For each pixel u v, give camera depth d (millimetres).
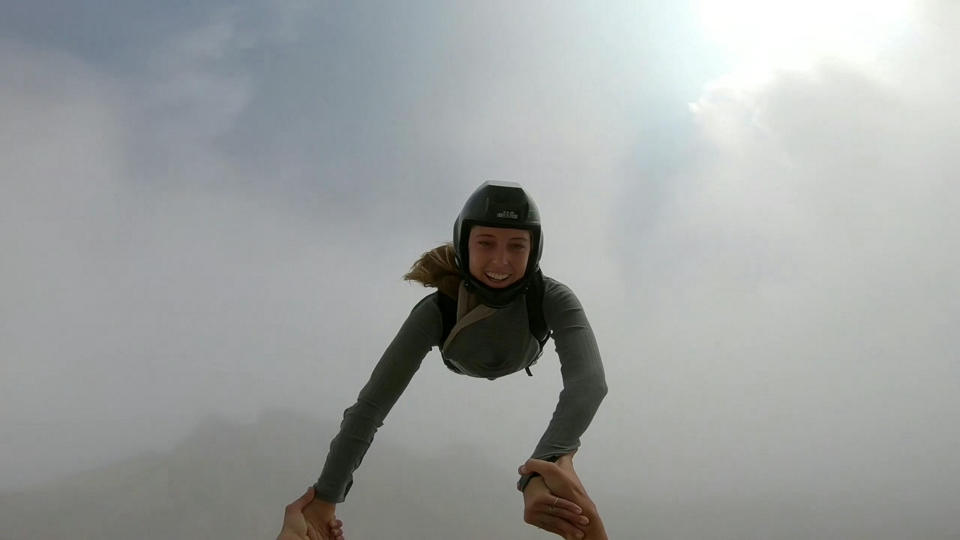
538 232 1479
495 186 1459
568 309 1536
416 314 1629
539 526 1135
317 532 1585
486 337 1609
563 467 1180
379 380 1575
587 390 1350
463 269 1535
